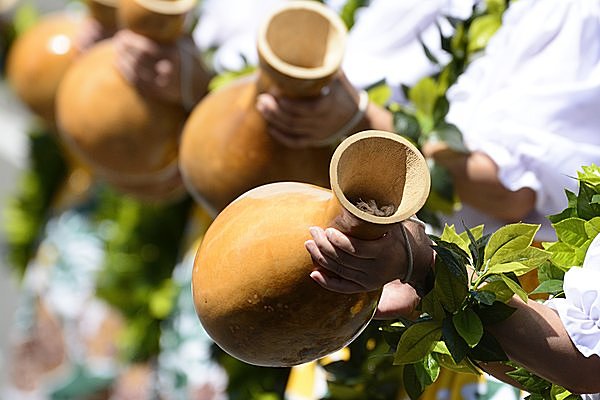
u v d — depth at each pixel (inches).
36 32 257.1
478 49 184.4
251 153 175.3
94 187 324.2
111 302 299.7
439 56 190.2
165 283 296.4
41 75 252.7
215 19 232.2
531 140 172.9
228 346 142.7
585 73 173.9
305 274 134.9
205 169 179.3
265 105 172.2
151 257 299.1
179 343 259.4
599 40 173.9
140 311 296.5
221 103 179.2
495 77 178.4
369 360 184.9
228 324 140.1
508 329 137.3
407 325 140.5
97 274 302.8
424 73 190.7
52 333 323.3
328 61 170.7
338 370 185.6
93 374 313.6
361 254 131.5
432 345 137.2
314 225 135.2
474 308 137.0
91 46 247.8
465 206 183.0
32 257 341.4
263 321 137.9
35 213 340.2
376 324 181.8
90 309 315.0
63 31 254.7
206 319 142.5
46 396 322.3
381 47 195.2
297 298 135.7
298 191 140.3
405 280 135.2
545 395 145.4
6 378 371.6
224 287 138.9
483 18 186.5
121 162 209.6
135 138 205.8
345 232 131.3
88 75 206.7
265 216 138.0
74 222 323.9
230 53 224.1
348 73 196.2
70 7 315.3
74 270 318.7
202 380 251.6
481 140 175.9
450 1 189.9
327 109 171.8
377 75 193.6
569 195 149.1
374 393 186.4
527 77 175.2
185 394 255.4
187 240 277.6
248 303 137.6
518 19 177.5
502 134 174.6
